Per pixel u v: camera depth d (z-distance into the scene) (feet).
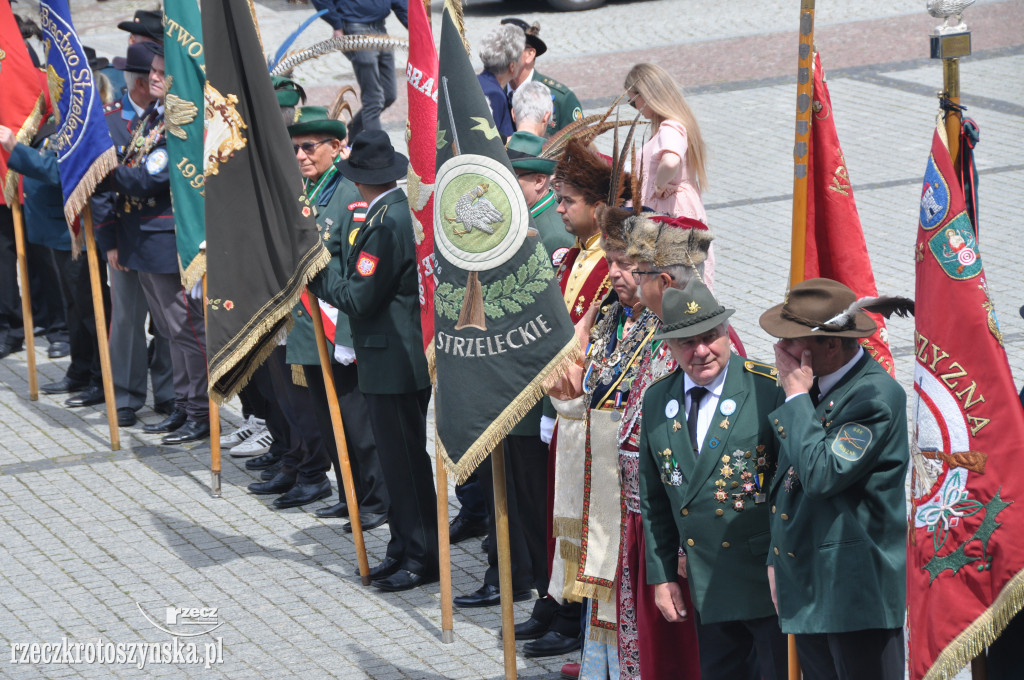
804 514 31.94
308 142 53.21
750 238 86.07
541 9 158.40
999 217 84.69
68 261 70.69
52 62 62.23
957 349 30.14
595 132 42.60
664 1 160.86
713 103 116.78
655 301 36.01
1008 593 29.53
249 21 47.06
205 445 66.90
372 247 47.78
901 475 31.63
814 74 36.81
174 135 56.75
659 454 35.37
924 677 30.50
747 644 36.37
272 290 48.75
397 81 125.29
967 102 109.91
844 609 31.48
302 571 52.85
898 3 150.71
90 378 73.46
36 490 61.57
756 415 34.35
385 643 46.70
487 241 38.88
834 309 31.48
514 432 45.47
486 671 44.42
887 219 86.33
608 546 39.32
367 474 56.39
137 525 57.62
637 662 39.01
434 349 44.50
